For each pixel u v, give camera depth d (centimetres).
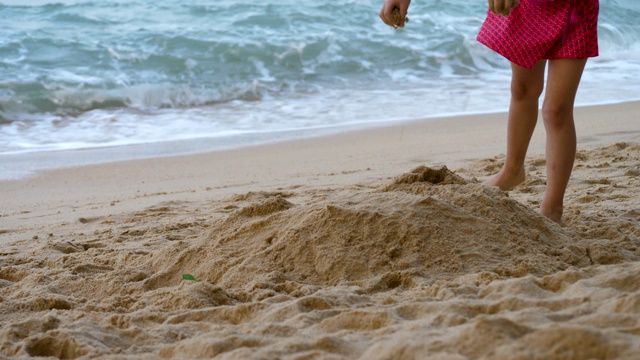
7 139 951
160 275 342
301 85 1299
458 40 1543
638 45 1712
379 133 922
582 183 543
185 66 1367
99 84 1228
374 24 1733
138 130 1001
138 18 1775
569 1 374
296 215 351
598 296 236
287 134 938
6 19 1711
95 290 335
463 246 324
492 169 654
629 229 383
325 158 797
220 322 268
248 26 1681
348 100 1173
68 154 865
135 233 471
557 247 340
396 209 340
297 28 1667
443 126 952
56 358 232
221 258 339
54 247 433
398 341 200
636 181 536
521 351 174
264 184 672
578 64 380
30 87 1182
